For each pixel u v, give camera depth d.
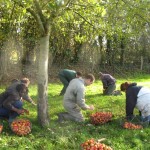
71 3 5.72
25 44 11.63
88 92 9.00
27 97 6.48
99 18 6.29
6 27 7.80
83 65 13.33
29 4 4.66
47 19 5.34
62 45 12.80
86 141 4.54
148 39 14.16
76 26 12.03
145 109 5.64
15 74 11.49
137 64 14.32
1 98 5.61
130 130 5.41
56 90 9.39
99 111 6.58
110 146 4.78
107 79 8.48
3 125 5.41
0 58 11.20
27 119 5.72
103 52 13.67
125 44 13.94
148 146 4.88
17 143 4.75
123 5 5.60
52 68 12.75
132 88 5.68
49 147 4.70
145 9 5.60
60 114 5.92
